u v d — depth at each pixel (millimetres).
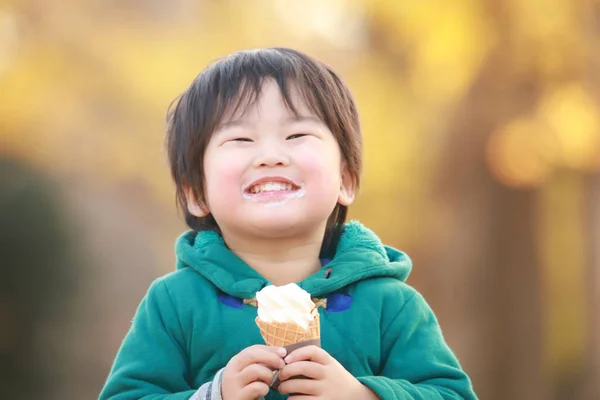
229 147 4633
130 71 18156
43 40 18656
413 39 18203
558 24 17828
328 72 4949
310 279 4676
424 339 4711
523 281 19219
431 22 18016
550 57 17922
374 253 4848
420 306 4816
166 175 18672
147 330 4613
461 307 19438
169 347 4574
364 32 18828
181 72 18078
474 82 18172
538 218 19000
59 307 21125
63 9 18734
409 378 4605
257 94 4660
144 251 20797
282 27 18766
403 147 18203
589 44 17906
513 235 19062
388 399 4199
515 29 17906
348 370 4566
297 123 4652
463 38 17906
